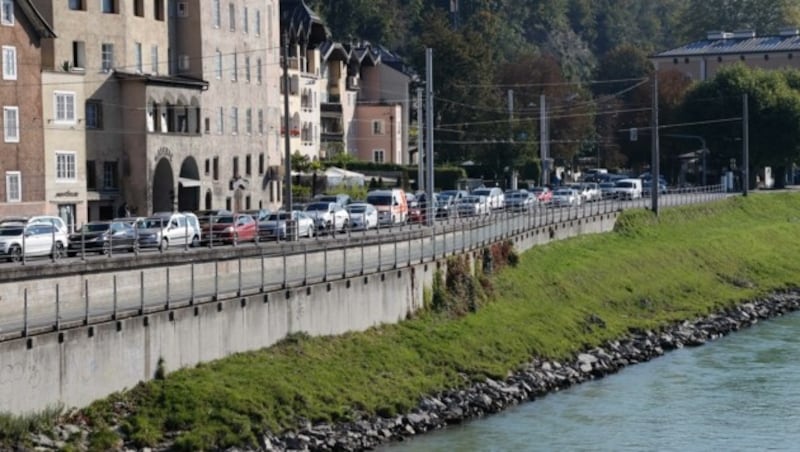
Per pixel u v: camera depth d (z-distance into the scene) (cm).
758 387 11494
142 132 16750
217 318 9350
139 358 8544
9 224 11212
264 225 13325
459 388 10669
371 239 12431
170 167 17462
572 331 13238
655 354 13162
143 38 17475
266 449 8500
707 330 14475
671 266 17888
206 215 14012
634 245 18562
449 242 13338
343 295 10938
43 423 7644
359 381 10062
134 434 8050
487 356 11625
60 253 10631
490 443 9381
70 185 15612
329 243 12144
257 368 9462
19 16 14575
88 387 8075
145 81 16725
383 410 9669
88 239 11325
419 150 19525
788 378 11881
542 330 12875
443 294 12738
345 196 17675
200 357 9169
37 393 7644
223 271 10600
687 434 9794
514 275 14600
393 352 10925
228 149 19550
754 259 19612
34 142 14825
